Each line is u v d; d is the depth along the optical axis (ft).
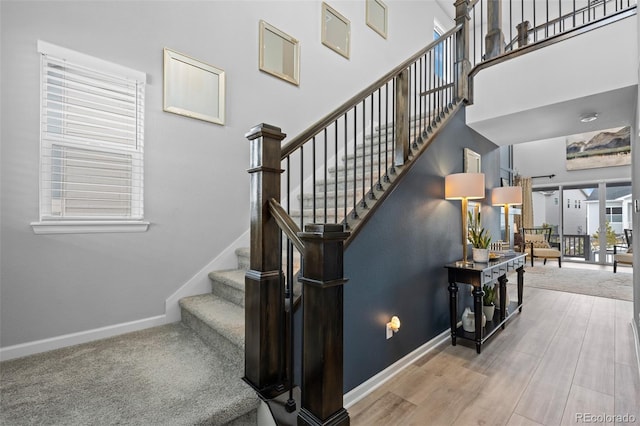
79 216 6.42
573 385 6.90
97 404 4.33
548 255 23.30
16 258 5.71
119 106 6.87
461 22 10.87
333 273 4.02
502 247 13.10
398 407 6.20
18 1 5.71
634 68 7.66
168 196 7.59
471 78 10.87
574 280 18.29
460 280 9.05
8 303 5.65
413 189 8.31
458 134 10.71
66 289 6.22
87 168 6.52
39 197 5.94
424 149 8.55
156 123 7.40
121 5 6.89
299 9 10.68
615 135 23.85
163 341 6.48
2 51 5.57
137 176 7.14
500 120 10.55
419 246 8.54
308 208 9.56
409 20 15.47
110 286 6.74
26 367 5.36
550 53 9.05
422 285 8.64
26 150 5.81
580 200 26.18
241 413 4.46
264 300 4.69
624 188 23.97
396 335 7.62
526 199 27.48
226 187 8.68
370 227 6.85
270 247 4.81
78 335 6.34
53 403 4.34
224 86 8.61
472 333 9.26
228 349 5.74
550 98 9.05
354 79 12.67
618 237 24.16
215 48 8.49
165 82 7.54
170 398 4.49
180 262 7.79
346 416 4.11
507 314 10.82
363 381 6.64
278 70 9.99
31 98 5.85
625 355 8.34
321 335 3.94
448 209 10.07
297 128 10.59
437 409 6.12
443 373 7.51
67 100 6.26
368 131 13.35
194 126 8.06
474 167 11.66
